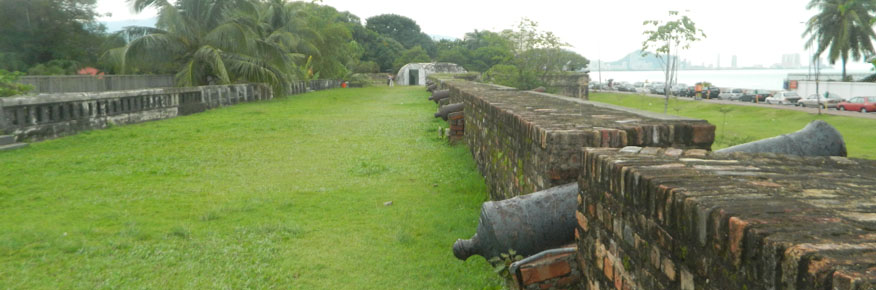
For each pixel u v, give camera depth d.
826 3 54.88
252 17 31.30
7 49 30.33
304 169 9.12
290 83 36.03
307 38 47.00
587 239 3.16
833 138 4.12
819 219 1.62
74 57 33.84
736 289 1.63
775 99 44.41
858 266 1.26
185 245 5.20
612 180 2.67
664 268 2.12
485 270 4.56
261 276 4.47
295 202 6.89
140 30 28.30
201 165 9.50
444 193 7.40
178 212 6.41
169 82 30.55
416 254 4.97
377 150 11.10
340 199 7.05
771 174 2.32
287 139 12.88
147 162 9.77
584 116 5.10
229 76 29.92
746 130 27.50
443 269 4.61
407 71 72.25
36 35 32.09
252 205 6.67
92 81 24.58
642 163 2.61
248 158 10.20
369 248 5.13
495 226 3.80
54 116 13.43
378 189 7.63
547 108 6.31
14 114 12.12
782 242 1.44
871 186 2.08
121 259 4.83
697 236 1.85
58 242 5.18
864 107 35.91
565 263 3.54
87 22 35.03
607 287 2.81
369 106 24.48
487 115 7.69
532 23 40.28
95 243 5.23
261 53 30.75
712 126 4.02
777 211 1.71
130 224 5.81
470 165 9.30
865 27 52.81
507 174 5.96
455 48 88.75
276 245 5.21
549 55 40.62
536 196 3.87
